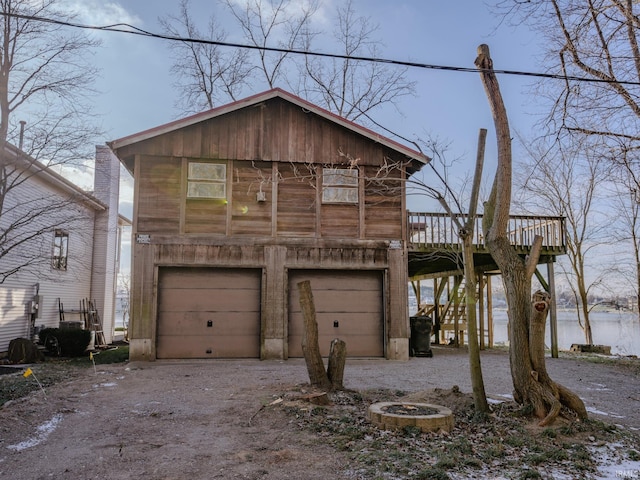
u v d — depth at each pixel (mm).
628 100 10055
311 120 13531
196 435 5844
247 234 12992
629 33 9969
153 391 8328
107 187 20141
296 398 7254
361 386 9094
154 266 12508
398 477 4559
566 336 28953
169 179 12867
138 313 12328
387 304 13258
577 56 10078
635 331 29328
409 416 5906
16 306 14484
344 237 13344
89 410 7020
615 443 5891
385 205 13633
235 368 11234
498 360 13484
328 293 13273
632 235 20031
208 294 12773
